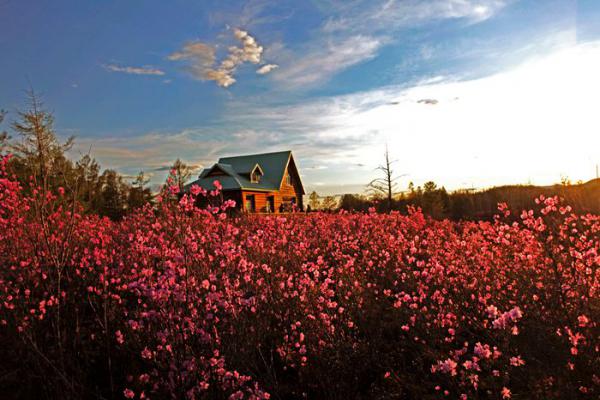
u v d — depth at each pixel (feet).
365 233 30.53
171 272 11.41
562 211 15.53
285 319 14.24
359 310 15.05
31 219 18.66
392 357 13.35
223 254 14.52
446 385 11.46
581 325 11.07
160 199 17.16
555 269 13.23
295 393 11.90
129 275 17.62
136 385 11.48
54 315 13.44
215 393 10.61
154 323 12.48
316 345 12.51
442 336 13.60
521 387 11.23
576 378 10.75
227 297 12.72
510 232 23.03
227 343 11.80
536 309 13.66
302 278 16.22
